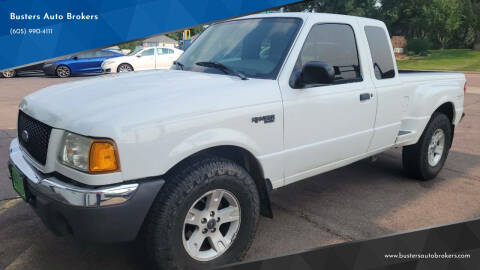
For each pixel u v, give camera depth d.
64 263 3.01
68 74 20.00
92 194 2.30
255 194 2.94
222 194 2.76
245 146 2.88
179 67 3.74
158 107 2.53
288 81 3.16
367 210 4.08
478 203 4.31
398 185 4.82
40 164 2.65
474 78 18.91
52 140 2.51
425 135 4.72
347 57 3.74
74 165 2.41
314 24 3.46
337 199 4.35
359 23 3.94
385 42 4.22
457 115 5.17
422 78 4.64
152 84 2.93
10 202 4.07
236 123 2.80
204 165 2.64
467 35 38.22
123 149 2.35
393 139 4.31
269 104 3.00
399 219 3.88
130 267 2.97
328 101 3.43
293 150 3.23
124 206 2.37
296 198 4.36
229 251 2.89
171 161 2.50
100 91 2.82
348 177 5.08
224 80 3.05
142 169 2.42
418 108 4.49
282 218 3.86
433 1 37.47
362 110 3.78
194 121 2.59
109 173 2.34
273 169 3.13
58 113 2.58
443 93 4.79
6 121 8.05
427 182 4.96
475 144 6.85
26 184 2.70
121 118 2.39
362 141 3.89
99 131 2.32
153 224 2.51
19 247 3.22
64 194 2.36
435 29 37.88
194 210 2.68
